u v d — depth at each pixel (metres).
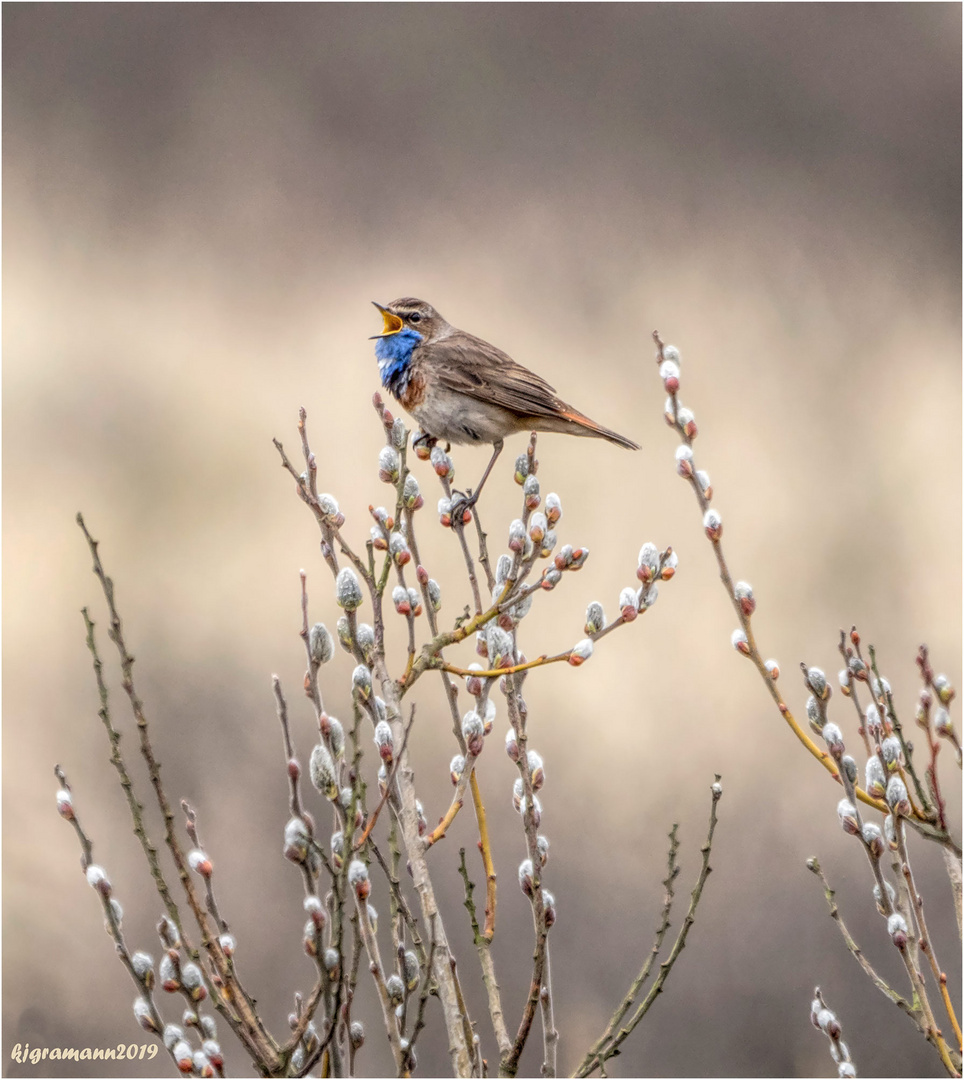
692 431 5.76
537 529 5.87
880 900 5.05
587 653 5.48
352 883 4.76
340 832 4.80
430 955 4.62
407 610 5.67
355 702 4.53
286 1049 4.60
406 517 5.86
